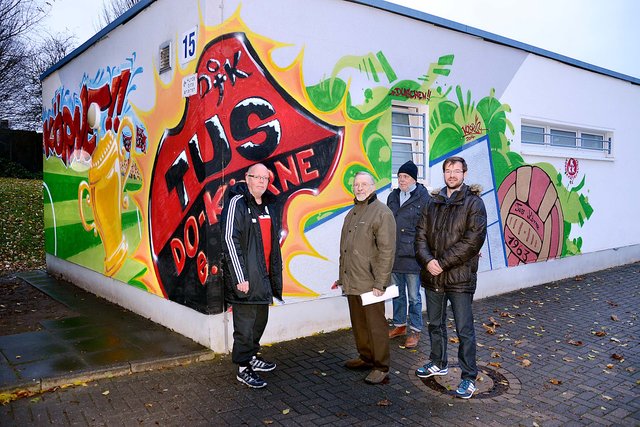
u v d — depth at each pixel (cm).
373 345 430
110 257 683
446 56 683
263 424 358
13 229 1198
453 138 698
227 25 488
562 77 853
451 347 529
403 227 534
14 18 1841
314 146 557
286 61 532
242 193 423
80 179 768
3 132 2072
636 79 990
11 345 499
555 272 862
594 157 919
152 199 575
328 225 571
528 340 556
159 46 550
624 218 1001
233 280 405
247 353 420
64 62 802
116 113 652
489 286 751
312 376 448
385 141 620
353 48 586
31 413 368
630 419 376
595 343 547
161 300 570
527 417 377
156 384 422
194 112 493
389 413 380
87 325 573
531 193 810
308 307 559
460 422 367
